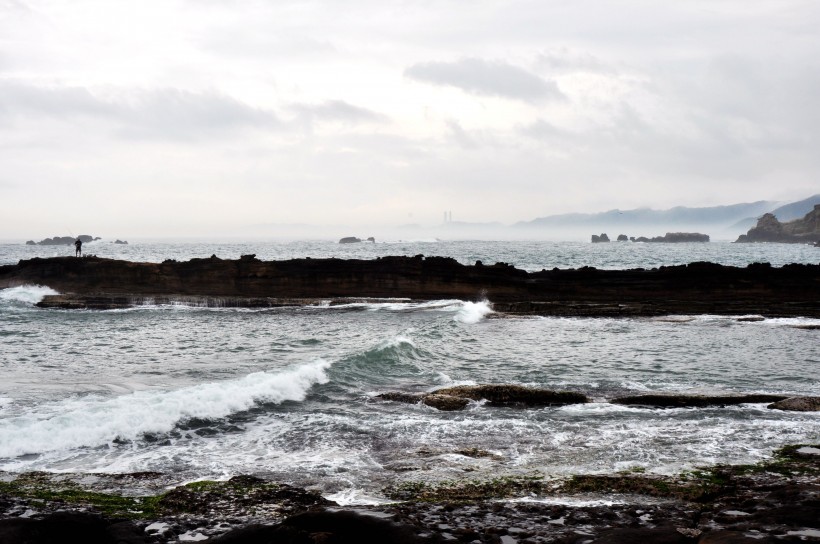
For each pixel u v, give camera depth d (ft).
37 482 35.70
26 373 68.85
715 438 45.70
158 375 68.03
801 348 88.74
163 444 45.06
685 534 26.25
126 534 26.25
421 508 30.60
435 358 79.51
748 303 132.05
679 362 77.82
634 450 43.21
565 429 48.49
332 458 42.09
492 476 38.19
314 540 24.13
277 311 136.46
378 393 60.08
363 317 126.21
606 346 90.33
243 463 41.04
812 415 51.96
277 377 59.82
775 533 24.86
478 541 25.81
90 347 88.38
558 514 29.99
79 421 46.39
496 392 57.36
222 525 28.19
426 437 46.65
